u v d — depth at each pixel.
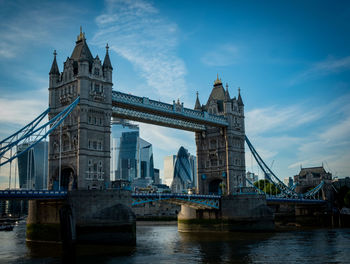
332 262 65.44
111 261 67.44
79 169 92.75
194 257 71.44
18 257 72.56
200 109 144.62
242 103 144.12
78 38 106.94
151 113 115.50
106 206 86.19
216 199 127.12
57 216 91.06
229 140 135.38
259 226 121.31
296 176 193.38
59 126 100.06
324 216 160.88
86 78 96.56
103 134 99.06
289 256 71.81
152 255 73.75
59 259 69.94
